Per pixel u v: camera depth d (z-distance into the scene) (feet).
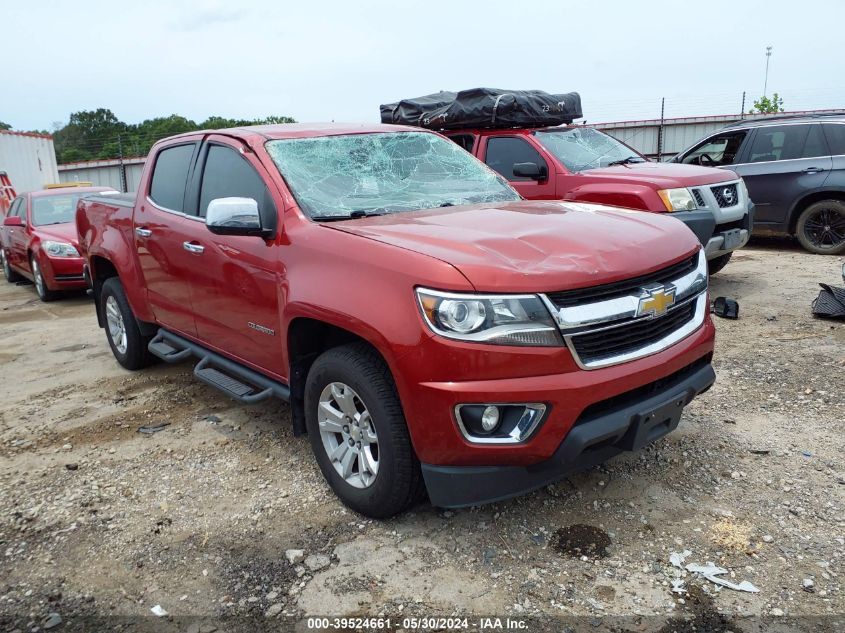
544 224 10.62
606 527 10.05
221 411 15.71
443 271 8.87
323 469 11.16
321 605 8.73
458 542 9.87
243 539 10.32
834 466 11.40
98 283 19.72
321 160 12.85
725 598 8.43
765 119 31.42
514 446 8.79
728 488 10.92
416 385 8.91
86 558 10.10
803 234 30.48
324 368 10.50
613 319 9.11
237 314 12.85
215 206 11.23
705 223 20.98
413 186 13.38
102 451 13.89
